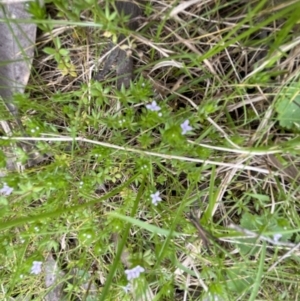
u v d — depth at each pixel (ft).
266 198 0.39
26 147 0.42
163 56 0.38
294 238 0.42
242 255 0.39
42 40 0.37
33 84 0.40
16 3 0.34
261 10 0.33
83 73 0.40
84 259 0.42
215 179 0.42
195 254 0.41
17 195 0.40
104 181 0.44
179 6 0.32
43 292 0.47
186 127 0.35
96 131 0.42
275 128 0.39
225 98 0.36
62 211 0.35
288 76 0.35
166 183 0.44
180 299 0.47
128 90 0.36
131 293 0.44
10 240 0.42
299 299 0.43
